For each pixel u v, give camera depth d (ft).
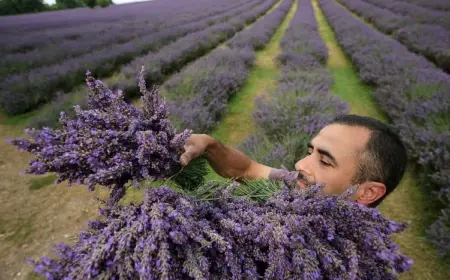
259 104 17.16
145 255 1.91
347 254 2.28
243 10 72.84
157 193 2.39
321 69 24.09
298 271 2.24
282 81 22.56
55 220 10.84
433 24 40.16
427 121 13.15
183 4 106.73
